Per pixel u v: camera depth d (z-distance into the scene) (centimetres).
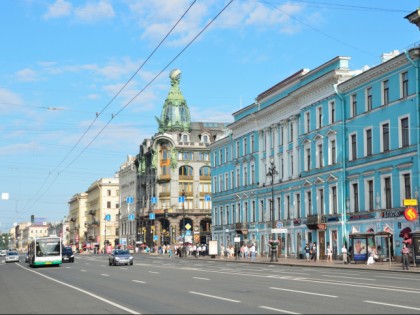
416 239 4003
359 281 2603
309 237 6031
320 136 5781
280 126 6788
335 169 5509
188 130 11831
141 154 12612
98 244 15612
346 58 5500
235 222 8062
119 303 1809
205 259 7081
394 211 4656
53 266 5359
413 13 4462
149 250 11262
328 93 5650
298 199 6338
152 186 11919
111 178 16150
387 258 4709
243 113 7838
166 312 1544
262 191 7225
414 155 4469
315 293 2003
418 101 4438
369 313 1441
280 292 2075
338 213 5441
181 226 11319
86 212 18588
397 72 4700
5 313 1645
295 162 6366
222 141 8588
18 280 3341
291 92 6266
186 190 11525
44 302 1948
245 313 1480
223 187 8588
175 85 12062
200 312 1528
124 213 14425
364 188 5103
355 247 4678
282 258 6481
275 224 6831
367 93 5116
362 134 5156
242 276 3153
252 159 7525
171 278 3061
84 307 1725
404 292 2002
